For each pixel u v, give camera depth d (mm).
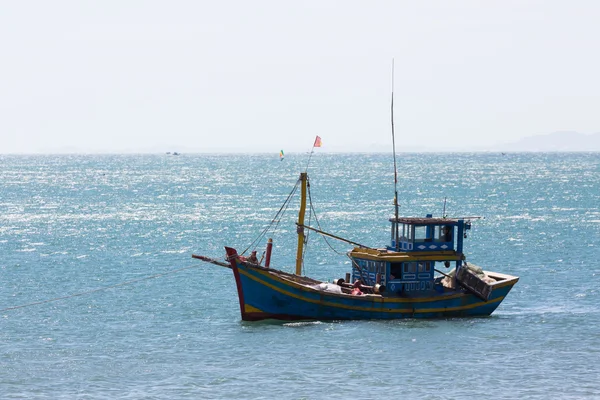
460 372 112500
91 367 115312
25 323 143125
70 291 174250
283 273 143375
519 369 113875
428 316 141375
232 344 126562
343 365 115438
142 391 105312
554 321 141875
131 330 137375
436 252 142250
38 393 104500
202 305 157625
